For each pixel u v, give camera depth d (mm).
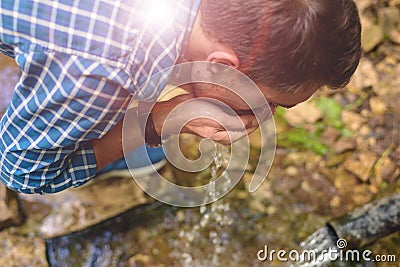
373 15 2078
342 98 1990
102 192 1829
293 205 1836
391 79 1984
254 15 906
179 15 965
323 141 1928
